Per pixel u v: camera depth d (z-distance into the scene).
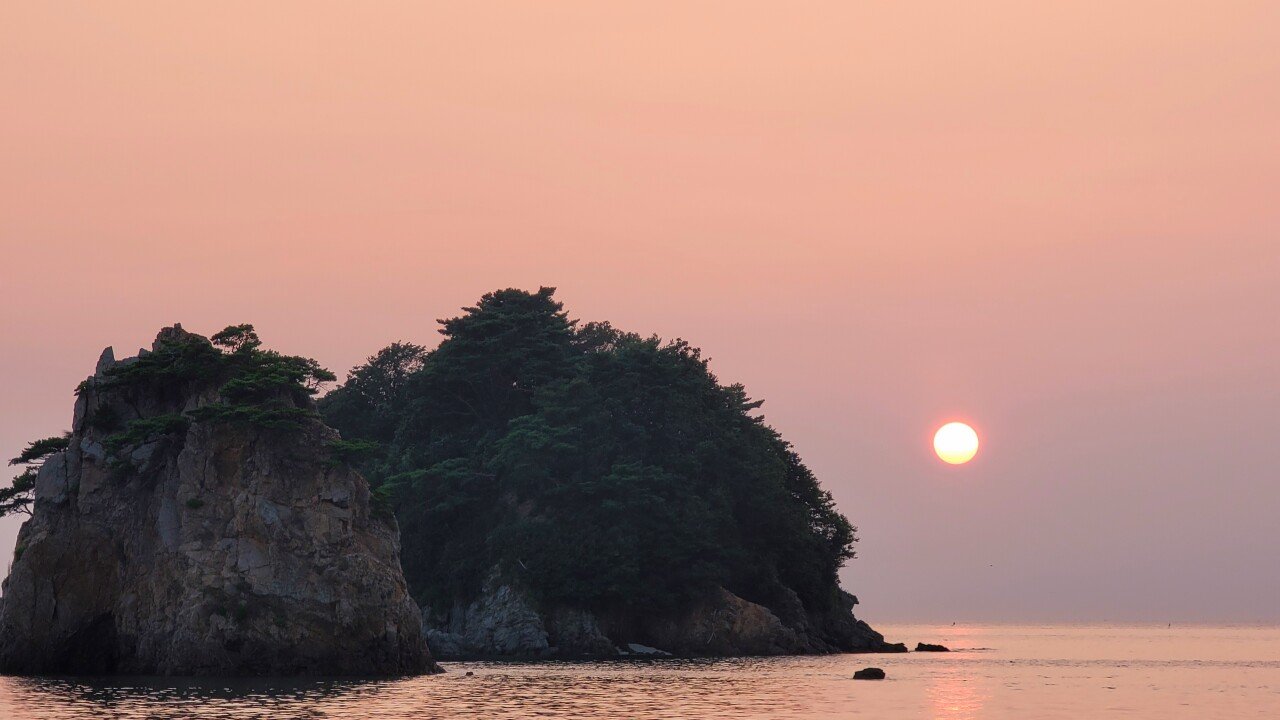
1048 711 90.62
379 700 88.50
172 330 120.25
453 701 89.19
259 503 108.94
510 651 159.12
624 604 168.50
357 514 113.94
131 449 113.50
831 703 92.06
